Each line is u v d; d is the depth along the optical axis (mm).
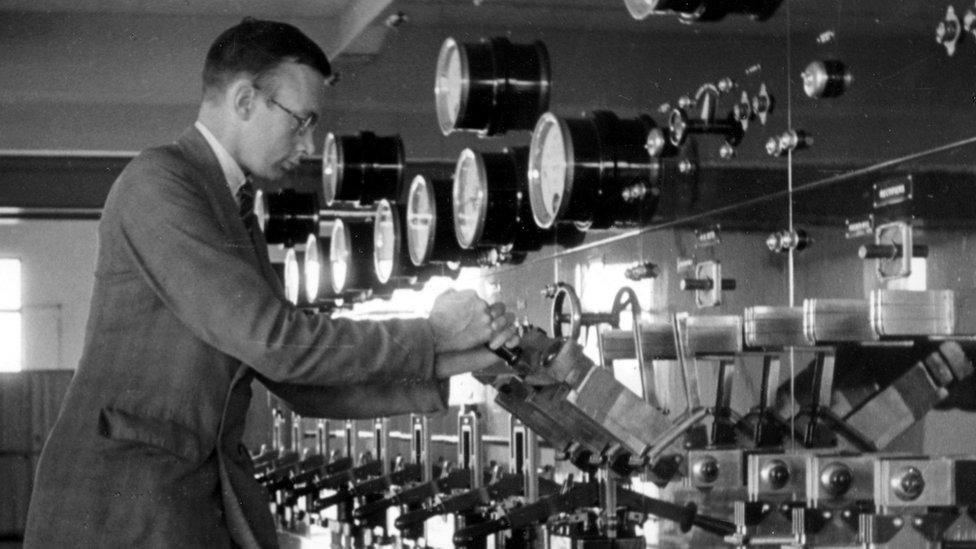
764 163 2631
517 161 3734
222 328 2002
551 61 3572
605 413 2529
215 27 6539
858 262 2268
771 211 2605
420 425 5277
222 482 2102
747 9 2652
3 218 7617
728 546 2682
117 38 6453
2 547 8812
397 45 4629
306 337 2031
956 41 1993
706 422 2824
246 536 2102
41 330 15766
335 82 5578
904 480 2023
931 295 2025
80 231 15938
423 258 4395
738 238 2748
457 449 4723
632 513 3035
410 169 4805
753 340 2607
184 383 2057
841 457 2244
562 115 3518
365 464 5938
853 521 2203
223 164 2215
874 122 2229
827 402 2365
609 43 3258
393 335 2121
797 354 2482
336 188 5000
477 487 4027
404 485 5254
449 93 3850
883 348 2174
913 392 2096
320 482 5910
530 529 3395
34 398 8953
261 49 2189
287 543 5926
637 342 3092
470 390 4574
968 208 1953
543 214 3398
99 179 7441
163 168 2064
